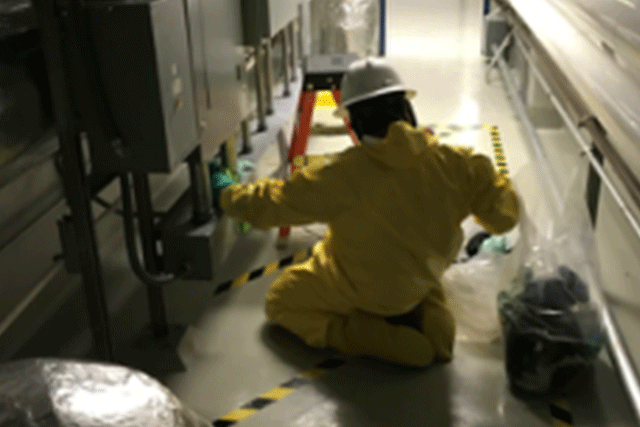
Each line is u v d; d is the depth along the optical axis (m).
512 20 4.23
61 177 1.62
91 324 1.71
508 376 1.84
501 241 2.41
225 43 1.95
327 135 3.85
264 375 1.92
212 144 1.88
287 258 2.58
